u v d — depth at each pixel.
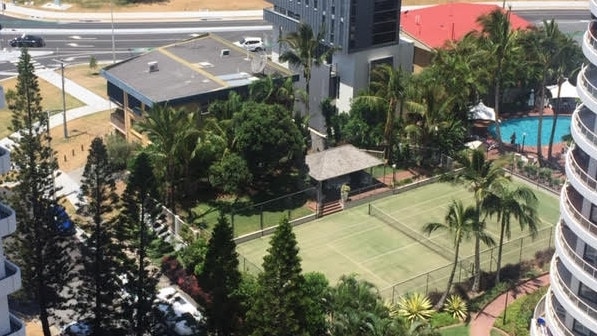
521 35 99.56
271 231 80.00
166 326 62.78
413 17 120.25
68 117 106.75
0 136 98.44
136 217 59.69
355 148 88.44
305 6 101.62
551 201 87.75
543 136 105.19
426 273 72.31
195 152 81.44
